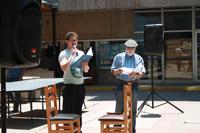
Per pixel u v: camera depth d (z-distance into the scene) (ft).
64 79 28.76
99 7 71.61
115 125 27.37
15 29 14.55
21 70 48.73
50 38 77.15
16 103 47.09
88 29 76.79
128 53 30.50
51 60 74.49
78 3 72.13
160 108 47.80
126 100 25.93
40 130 36.91
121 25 75.61
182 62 73.92
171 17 74.28
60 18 77.56
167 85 70.95
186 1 69.56
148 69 74.49
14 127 38.42
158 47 45.14
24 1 14.70
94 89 69.92
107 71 76.18
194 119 40.60
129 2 71.20
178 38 74.13
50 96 26.55
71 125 25.64
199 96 59.52
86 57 28.45
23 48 14.80
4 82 16.46
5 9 14.51
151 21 74.64
